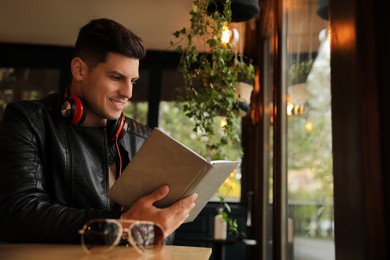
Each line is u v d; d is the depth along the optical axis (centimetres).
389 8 62
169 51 456
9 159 105
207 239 297
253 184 395
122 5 354
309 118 130
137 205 90
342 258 69
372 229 58
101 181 123
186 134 438
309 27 135
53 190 115
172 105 448
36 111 116
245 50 371
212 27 181
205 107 202
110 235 79
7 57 464
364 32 63
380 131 60
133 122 150
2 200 100
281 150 185
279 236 181
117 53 112
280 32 194
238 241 294
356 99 63
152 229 85
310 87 130
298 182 149
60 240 95
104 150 125
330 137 102
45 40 448
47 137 117
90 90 117
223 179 109
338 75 72
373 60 62
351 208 65
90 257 76
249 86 254
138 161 89
